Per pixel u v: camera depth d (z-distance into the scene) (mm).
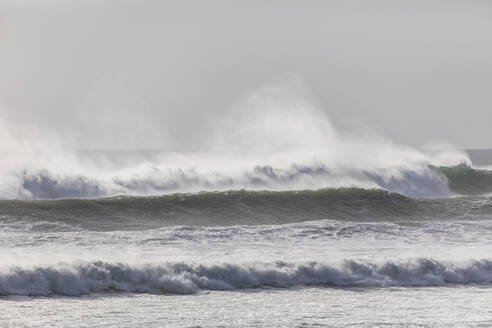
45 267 72062
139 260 81062
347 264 80875
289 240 98312
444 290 77875
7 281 70375
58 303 67438
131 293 72375
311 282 78438
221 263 77375
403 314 66375
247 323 61969
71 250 87812
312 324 62062
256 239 98062
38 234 98875
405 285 79562
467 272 83312
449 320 64438
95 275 73312
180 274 75375
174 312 65188
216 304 68625
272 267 78750
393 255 89562
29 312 64062
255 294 73312
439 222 115500
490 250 95062
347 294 74562
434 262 83188
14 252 86062
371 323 62875
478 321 64312
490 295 75750
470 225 112688
